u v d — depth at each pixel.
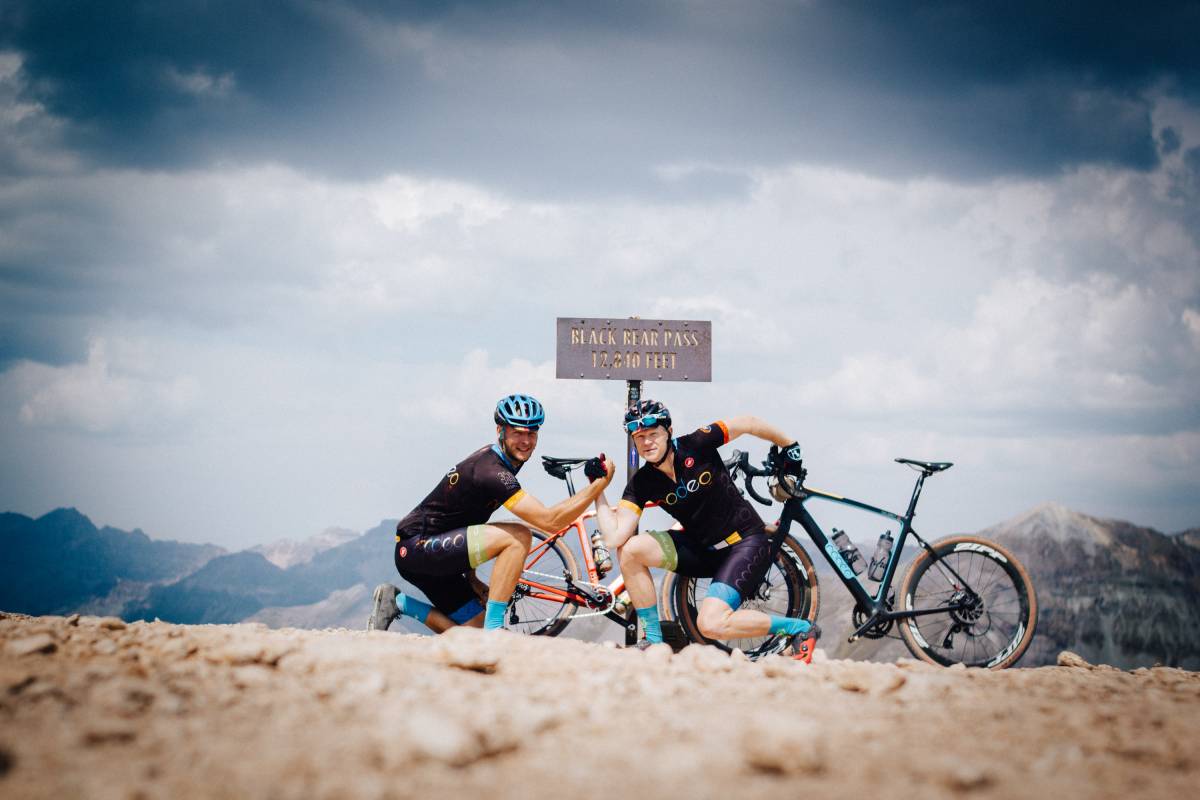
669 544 5.01
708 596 4.74
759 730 2.19
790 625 4.72
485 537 4.97
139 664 3.08
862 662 4.02
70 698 2.52
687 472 4.80
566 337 6.29
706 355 6.44
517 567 4.99
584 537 6.04
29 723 2.29
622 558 5.01
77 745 2.15
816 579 5.35
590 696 2.98
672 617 5.38
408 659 3.44
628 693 3.08
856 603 5.25
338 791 1.93
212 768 2.05
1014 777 2.18
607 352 6.32
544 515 4.91
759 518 5.04
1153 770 2.32
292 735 2.32
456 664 3.31
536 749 2.31
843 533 5.32
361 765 2.11
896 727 2.70
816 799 1.97
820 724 2.68
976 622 5.27
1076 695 3.30
